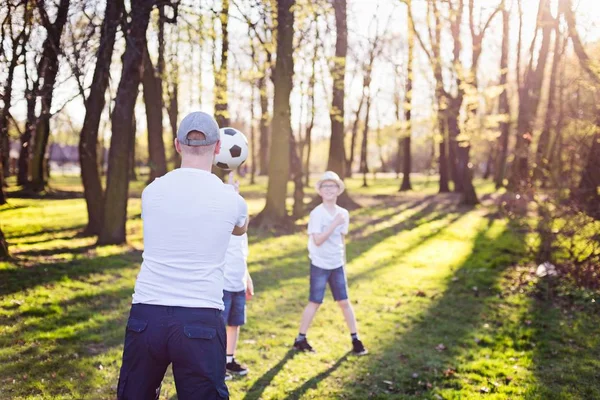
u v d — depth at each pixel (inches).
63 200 893.2
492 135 735.7
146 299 100.6
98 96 468.8
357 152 2549.2
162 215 103.8
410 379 195.0
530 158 354.3
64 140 1542.8
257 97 698.8
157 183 107.5
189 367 97.6
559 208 309.9
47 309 256.8
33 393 170.4
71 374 187.0
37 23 301.0
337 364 208.7
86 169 493.7
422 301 308.8
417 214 791.1
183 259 101.7
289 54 533.6
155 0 383.9
